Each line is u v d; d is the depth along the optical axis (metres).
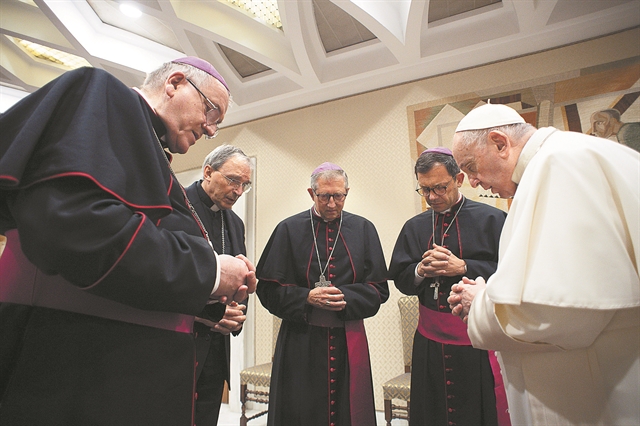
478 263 2.26
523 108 4.50
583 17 4.22
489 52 4.68
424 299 2.39
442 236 2.52
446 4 4.56
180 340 1.06
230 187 2.38
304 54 4.95
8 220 1.00
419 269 2.35
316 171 2.68
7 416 0.84
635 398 1.08
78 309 0.94
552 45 4.48
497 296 1.15
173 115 1.27
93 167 0.90
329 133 5.49
